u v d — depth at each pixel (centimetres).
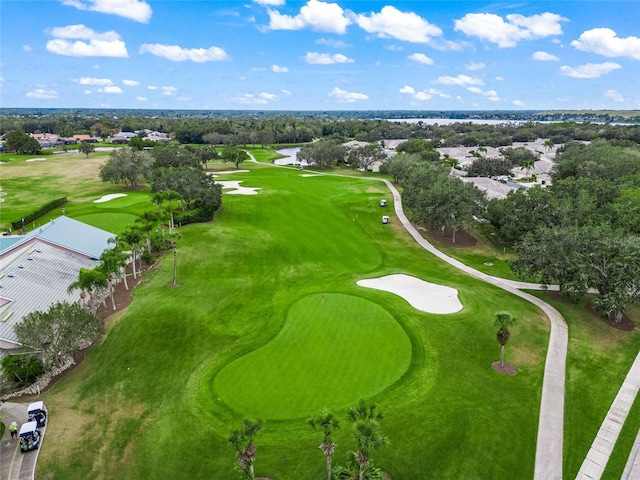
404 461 2606
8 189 11169
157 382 3431
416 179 8862
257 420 2945
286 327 4234
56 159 16825
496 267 6309
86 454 2698
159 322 4303
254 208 9194
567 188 7800
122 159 11344
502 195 9888
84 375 3531
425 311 4662
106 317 4438
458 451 2700
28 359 3388
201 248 6644
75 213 8556
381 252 6900
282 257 6500
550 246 5006
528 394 3300
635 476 2558
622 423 3019
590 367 3703
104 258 4684
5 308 3891
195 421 2973
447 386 3353
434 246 7231
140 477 2530
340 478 2306
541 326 4384
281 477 2488
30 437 2712
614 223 6438
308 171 15012
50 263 4975
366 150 15000
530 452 2720
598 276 4553
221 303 4822
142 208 8894
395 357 3722
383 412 3023
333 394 3216
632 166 10369
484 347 3966
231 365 3603
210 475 2531
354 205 9475
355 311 4588
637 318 4634
